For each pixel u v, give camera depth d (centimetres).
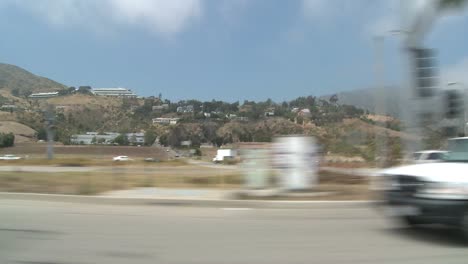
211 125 15150
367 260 722
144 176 2117
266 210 1217
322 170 1916
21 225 1009
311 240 861
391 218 1040
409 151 1770
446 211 789
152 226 997
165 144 15175
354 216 1113
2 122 14212
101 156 9756
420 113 1731
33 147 11200
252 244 830
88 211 1201
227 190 1527
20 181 1734
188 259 730
